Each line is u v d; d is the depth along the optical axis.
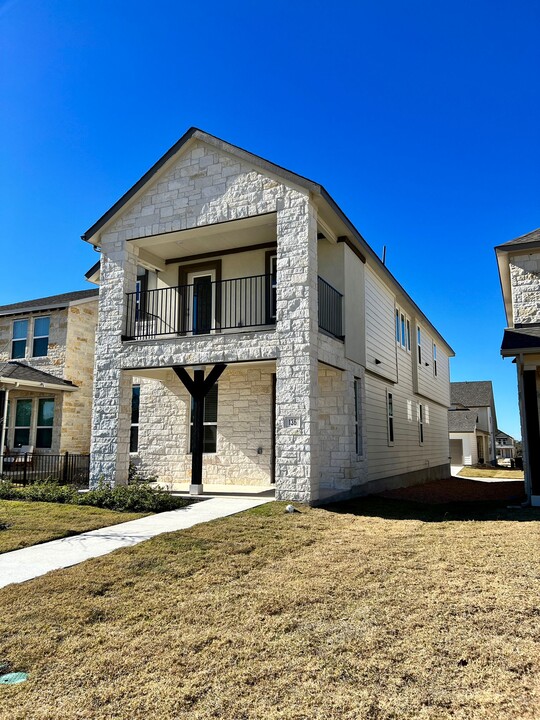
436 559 5.62
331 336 10.88
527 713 2.67
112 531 7.26
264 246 12.58
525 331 10.77
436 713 2.71
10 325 18.36
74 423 17.19
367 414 13.03
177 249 12.90
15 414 17.56
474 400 44.00
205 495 10.63
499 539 6.48
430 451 21.05
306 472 9.34
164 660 3.44
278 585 4.84
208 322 13.08
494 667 3.18
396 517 8.67
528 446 10.08
